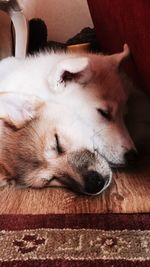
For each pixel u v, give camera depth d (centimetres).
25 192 74
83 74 77
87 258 53
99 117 75
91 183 70
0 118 76
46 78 77
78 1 135
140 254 53
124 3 70
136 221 60
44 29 120
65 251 55
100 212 64
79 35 118
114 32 88
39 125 74
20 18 109
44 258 54
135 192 70
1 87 80
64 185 73
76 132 73
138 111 83
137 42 70
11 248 56
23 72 81
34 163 73
